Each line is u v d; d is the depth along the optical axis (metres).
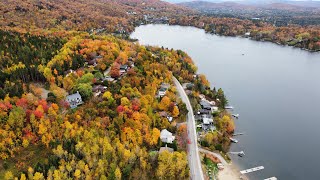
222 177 129.75
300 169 141.12
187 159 130.62
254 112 196.88
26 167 108.25
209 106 180.12
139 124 132.00
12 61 179.88
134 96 155.50
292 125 181.50
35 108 131.12
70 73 177.62
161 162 116.88
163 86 188.50
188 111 167.38
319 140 165.88
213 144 147.88
